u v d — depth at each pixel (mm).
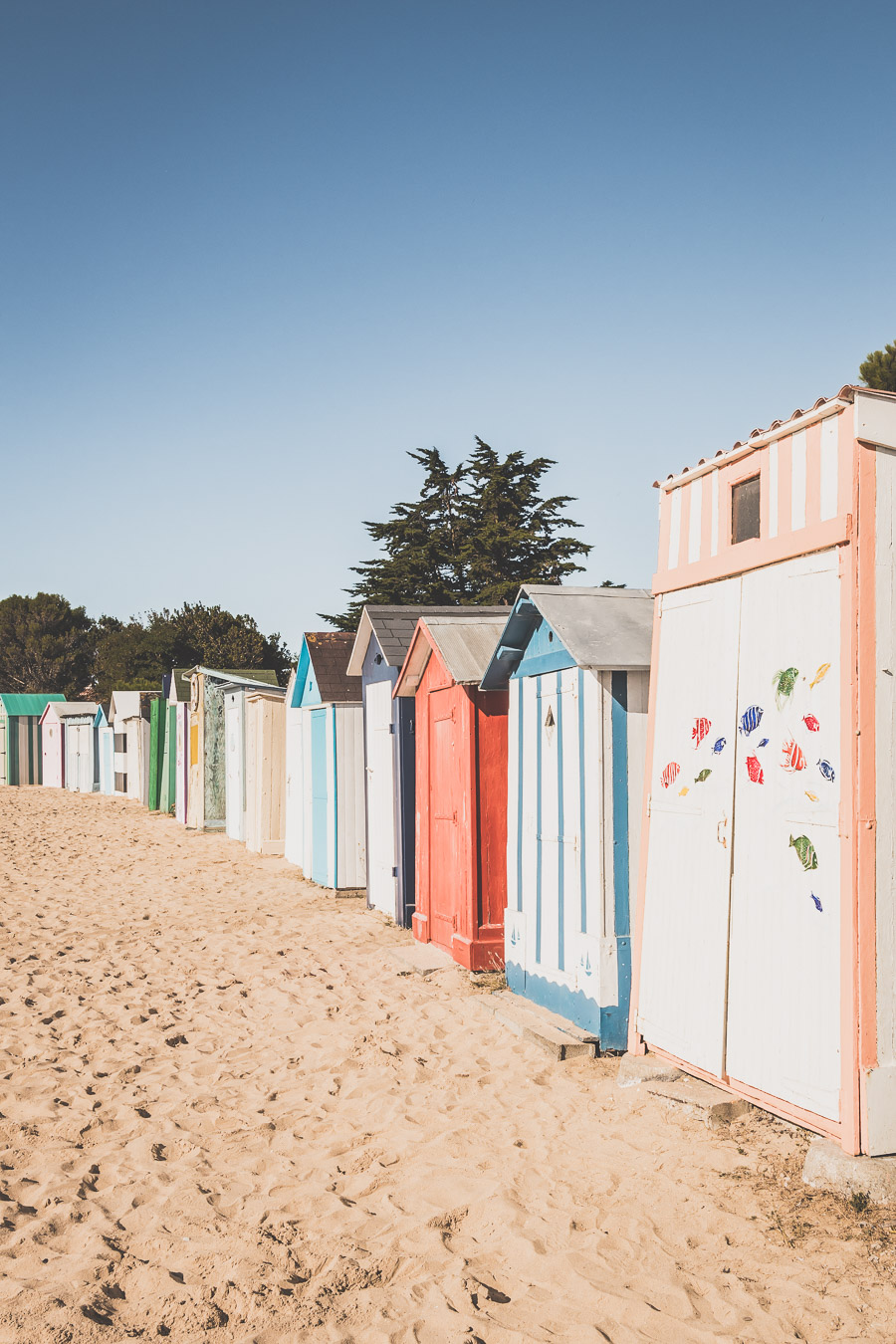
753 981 4758
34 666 67438
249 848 18469
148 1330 3453
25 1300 3621
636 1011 5719
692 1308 3490
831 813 4309
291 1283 3756
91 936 10758
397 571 35250
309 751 14992
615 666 6340
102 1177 4840
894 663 4289
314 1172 4844
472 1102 5648
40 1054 6715
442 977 8438
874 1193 4039
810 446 4566
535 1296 3627
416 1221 4223
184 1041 7043
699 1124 4984
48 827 23094
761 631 4844
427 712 9906
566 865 6867
